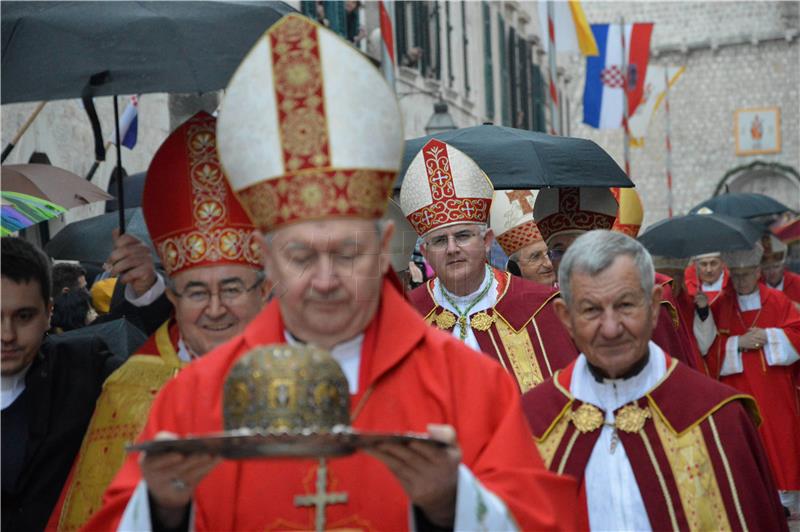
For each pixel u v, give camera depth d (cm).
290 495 646
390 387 656
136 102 2203
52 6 898
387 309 667
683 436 832
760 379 1927
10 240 842
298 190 637
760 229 2228
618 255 805
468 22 5319
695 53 9275
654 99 7200
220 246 837
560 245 1372
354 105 645
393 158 654
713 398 841
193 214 836
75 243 1513
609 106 5834
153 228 855
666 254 1980
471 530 588
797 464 1909
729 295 1986
